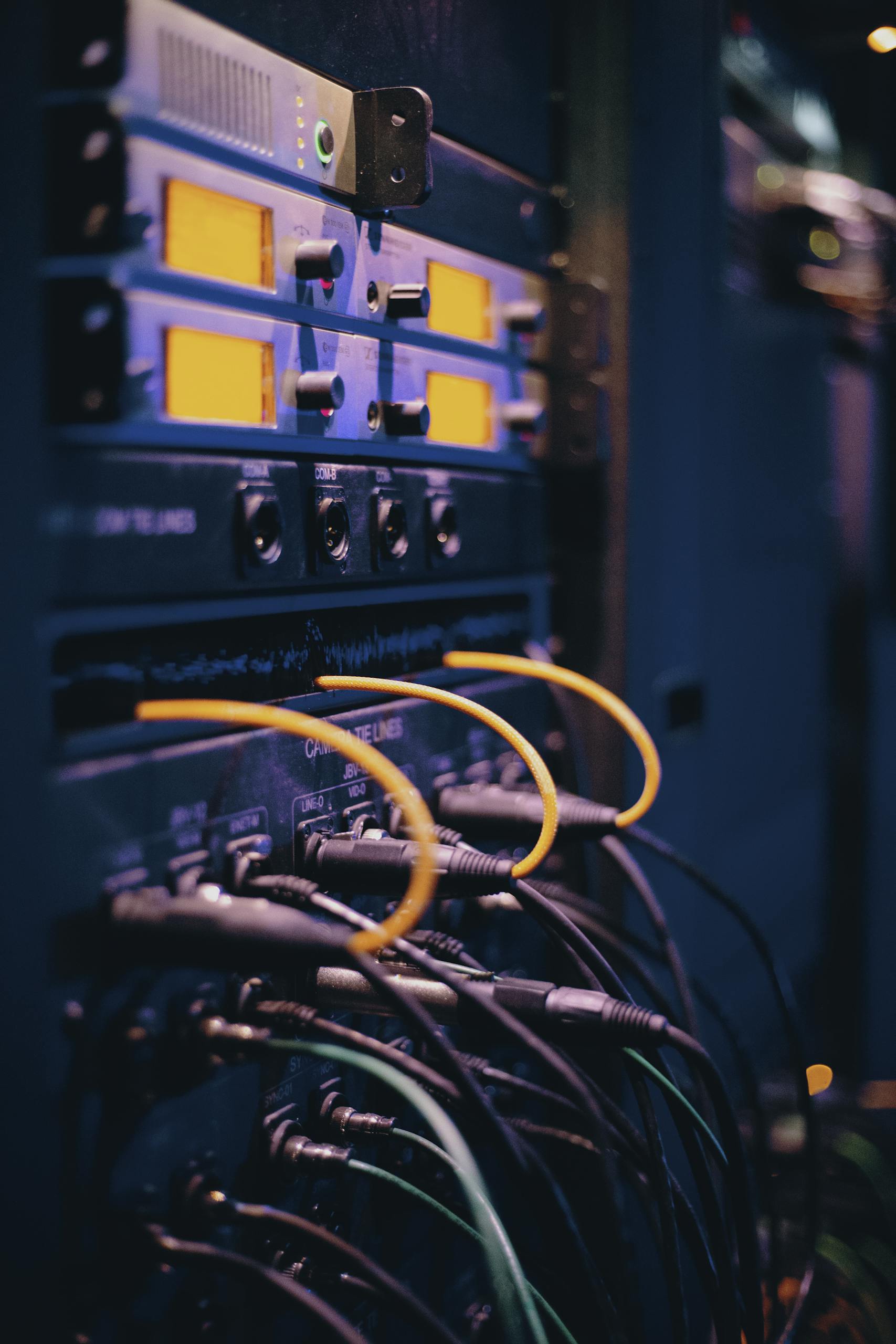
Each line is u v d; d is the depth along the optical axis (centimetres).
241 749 60
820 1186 125
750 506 139
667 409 110
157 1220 54
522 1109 92
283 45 62
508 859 66
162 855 54
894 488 189
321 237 66
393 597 76
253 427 60
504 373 90
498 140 88
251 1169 61
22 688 47
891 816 191
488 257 88
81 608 50
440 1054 53
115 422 51
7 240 46
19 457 47
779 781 155
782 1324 87
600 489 101
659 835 113
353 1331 51
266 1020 58
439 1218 76
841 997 188
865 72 183
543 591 99
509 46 90
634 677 103
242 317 59
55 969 48
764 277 143
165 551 55
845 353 172
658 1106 108
